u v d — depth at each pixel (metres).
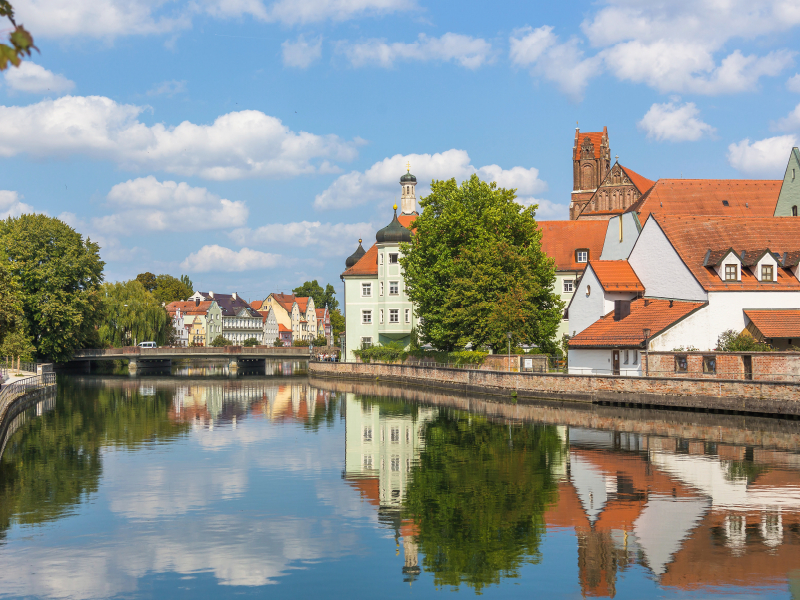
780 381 40.78
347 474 29.94
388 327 98.12
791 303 54.97
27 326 105.31
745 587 16.48
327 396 72.56
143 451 36.78
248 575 17.94
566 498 24.89
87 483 28.50
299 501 25.20
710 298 54.38
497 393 63.22
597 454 33.25
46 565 18.75
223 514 23.56
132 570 18.33
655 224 61.31
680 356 48.66
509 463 31.56
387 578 17.59
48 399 70.19
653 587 16.59
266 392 79.25
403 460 32.91
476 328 66.31
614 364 57.12
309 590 16.92
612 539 20.12
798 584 16.62
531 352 71.31
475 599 16.16
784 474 28.08
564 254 90.94
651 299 60.62
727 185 88.50
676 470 29.11
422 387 79.88
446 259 70.94
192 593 16.81
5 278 66.88
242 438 41.50
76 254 111.19
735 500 24.02
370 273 101.00
